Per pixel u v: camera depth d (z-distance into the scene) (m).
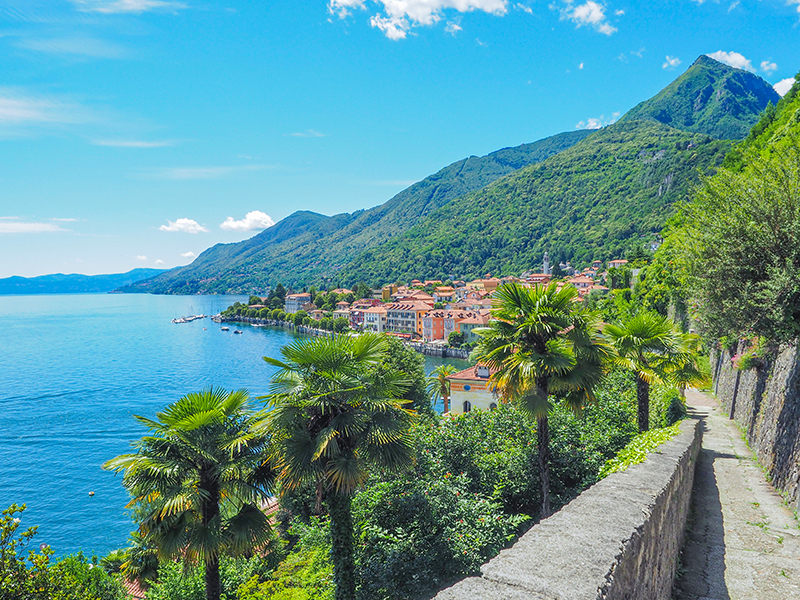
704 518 10.55
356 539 12.92
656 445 10.13
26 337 198.62
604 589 3.53
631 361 17.88
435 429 16.95
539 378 14.26
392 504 13.58
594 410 19.66
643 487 6.32
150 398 93.38
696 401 33.28
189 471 12.53
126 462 12.08
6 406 87.94
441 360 128.75
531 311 14.43
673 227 51.78
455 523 12.90
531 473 16.12
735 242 11.58
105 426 75.69
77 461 62.59
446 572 12.34
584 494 5.98
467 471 15.88
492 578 3.62
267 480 13.14
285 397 11.23
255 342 179.38
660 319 18.81
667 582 6.81
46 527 47.47
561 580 3.55
